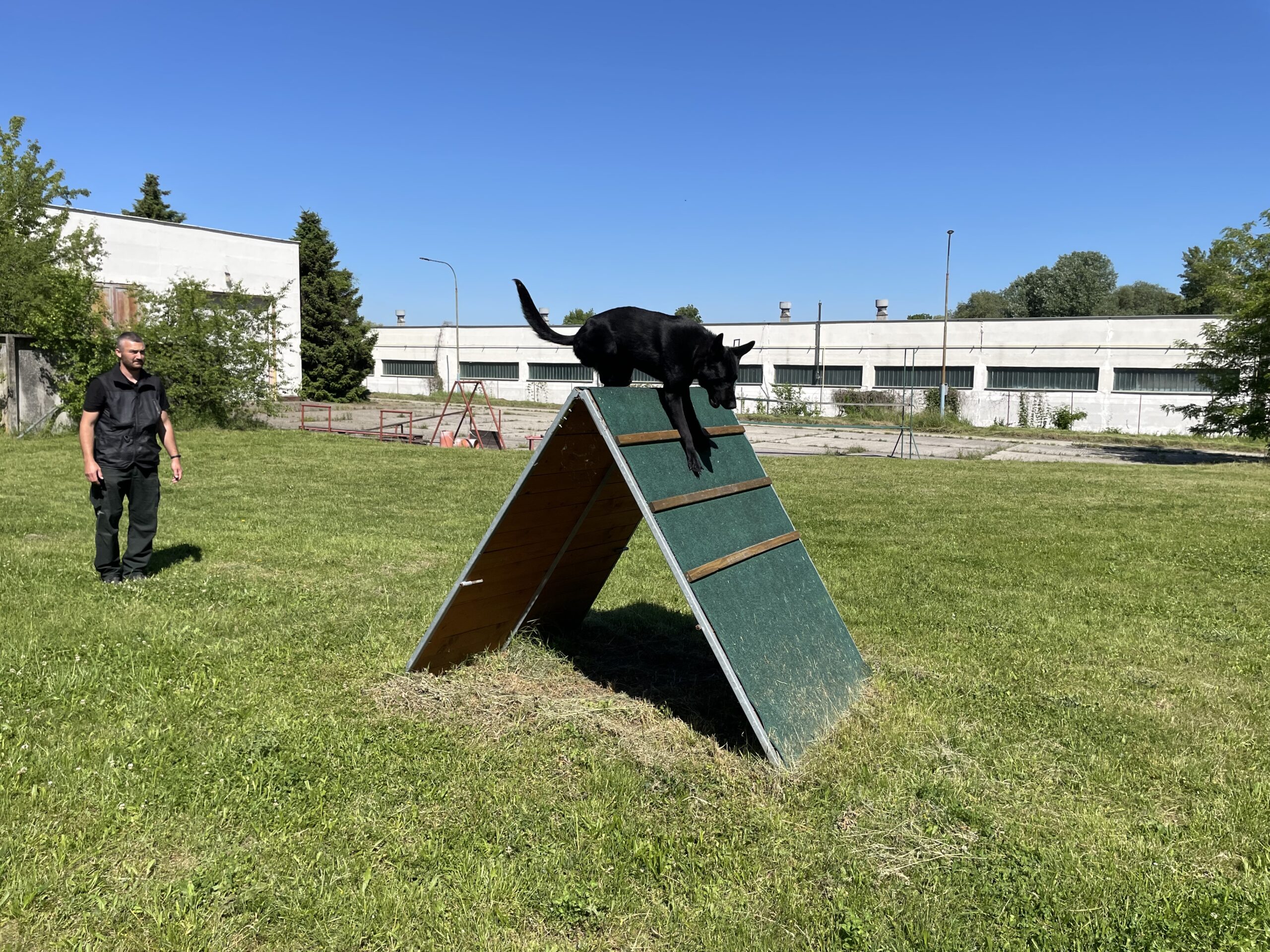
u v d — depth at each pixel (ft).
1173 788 12.67
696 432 15.88
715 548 14.42
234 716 14.12
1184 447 100.32
